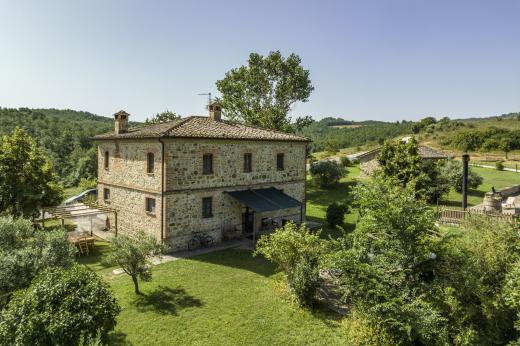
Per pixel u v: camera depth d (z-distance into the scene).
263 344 11.63
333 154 82.06
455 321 10.96
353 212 32.91
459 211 26.38
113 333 12.21
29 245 13.75
